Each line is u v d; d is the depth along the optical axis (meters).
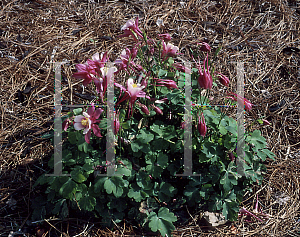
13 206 2.80
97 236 2.62
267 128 3.64
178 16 4.75
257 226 2.82
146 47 2.74
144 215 2.64
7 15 4.42
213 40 4.45
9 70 3.83
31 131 3.34
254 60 4.28
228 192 2.68
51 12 4.58
